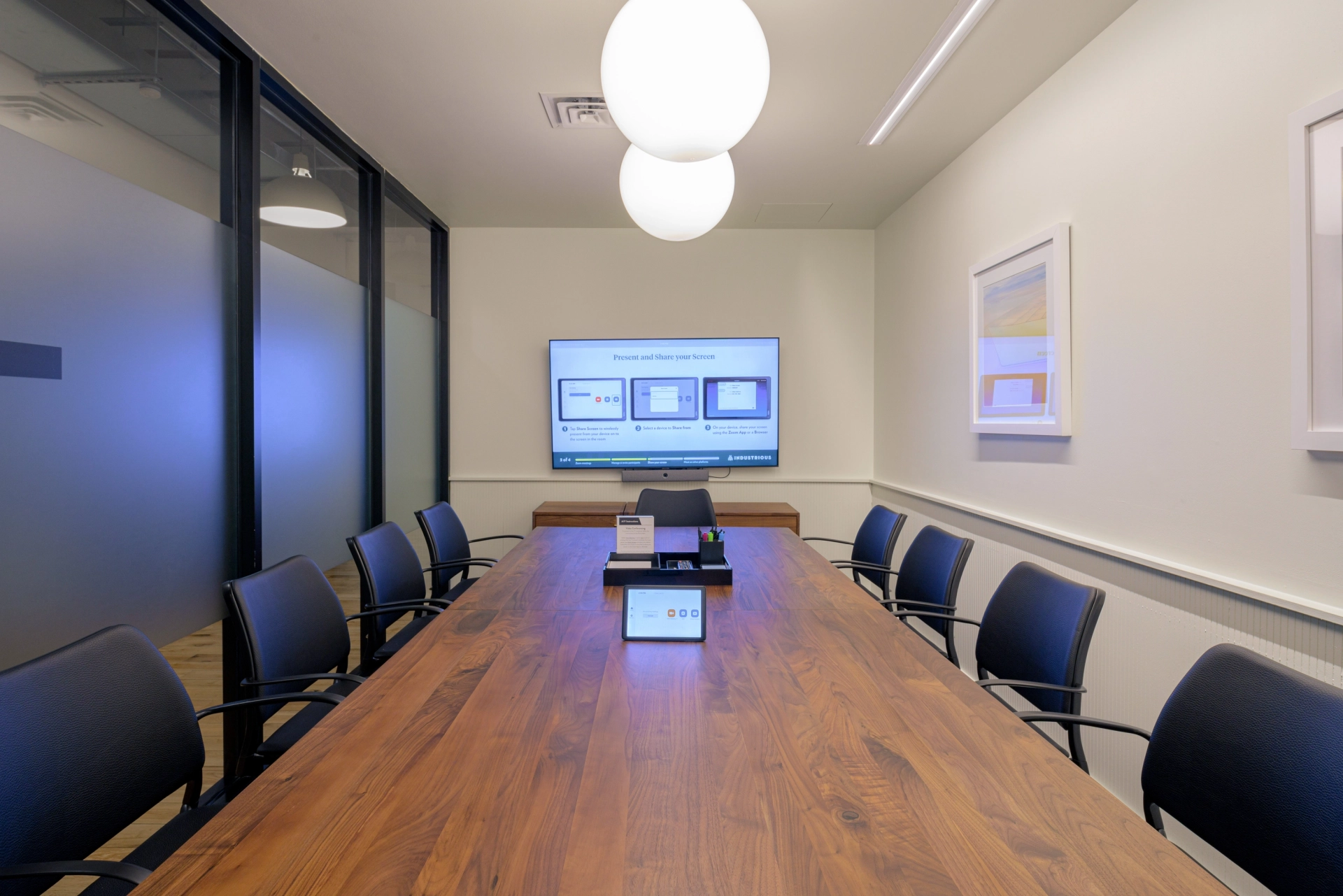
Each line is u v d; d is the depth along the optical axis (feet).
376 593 7.80
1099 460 8.27
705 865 2.79
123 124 6.50
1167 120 7.14
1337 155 5.28
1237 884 6.25
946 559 8.08
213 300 7.93
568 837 2.98
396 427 13.43
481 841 2.95
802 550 9.73
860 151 11.85
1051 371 9.02
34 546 5.52
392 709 4.30
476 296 16.37
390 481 13.12
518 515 16.52
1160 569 7.14
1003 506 10.55
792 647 5.52
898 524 9.78
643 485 16.48
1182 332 6.96
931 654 5.36
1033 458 9.69
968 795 3.32
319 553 10.36
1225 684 3.97
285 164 9.59
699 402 16.26
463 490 16.47
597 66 9.12
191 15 7.48
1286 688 3.68
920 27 8.16
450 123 10.75
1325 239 5.39
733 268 16.49
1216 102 6.53
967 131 11.05
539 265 16.39
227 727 8.04
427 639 5.70
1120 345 7.88
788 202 14.56
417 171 12.70
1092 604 5.39
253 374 8.32
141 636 4.44
